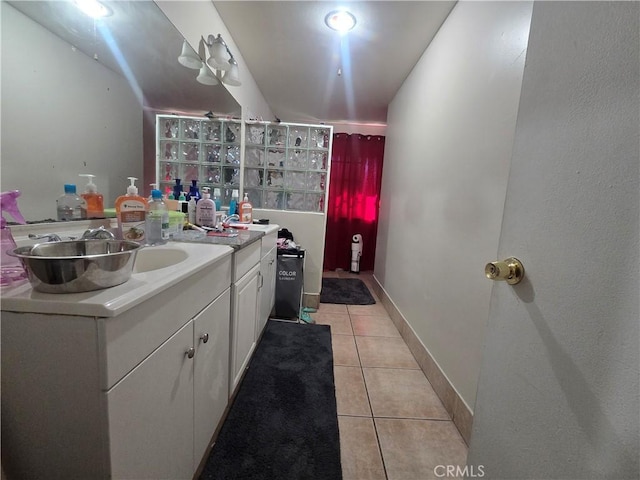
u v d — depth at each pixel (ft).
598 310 1.45
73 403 1.78
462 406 4.12
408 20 5.63
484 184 3.88
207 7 5.30
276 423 4.06
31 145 2.74
